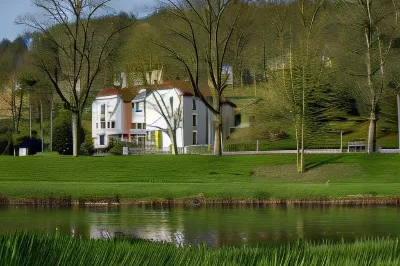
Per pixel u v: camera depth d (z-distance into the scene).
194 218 30.23
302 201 36.62
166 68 87.94
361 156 51.25
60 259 9.59
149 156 53.53
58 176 46.50
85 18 59.84
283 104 51.66
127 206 35.75
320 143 67.94
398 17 55.31
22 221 29.28
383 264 10.02
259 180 46.03
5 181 43.53
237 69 88.38
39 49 65.88
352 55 64.81
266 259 10.17
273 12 81.25
